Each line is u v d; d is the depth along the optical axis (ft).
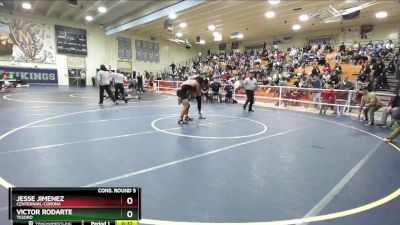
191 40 99.66
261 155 14.88
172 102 41.81
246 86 35.19
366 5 45.01
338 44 74.64
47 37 70.95
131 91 67.67
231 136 19.38
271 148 16.47
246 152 15.35
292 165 13.38
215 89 45.85
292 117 30.89
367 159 14.85
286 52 79.20
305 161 14.12
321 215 8.48
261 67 68.54
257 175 11.82
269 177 11.63
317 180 11.49
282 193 10.05
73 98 41.57
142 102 40.83
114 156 13.67
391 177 12.10
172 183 10.58
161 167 12.35
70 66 75.92
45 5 60.70
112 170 11.71
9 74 61.41
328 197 9.82
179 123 23.53
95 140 16.75
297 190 10.37
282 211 8.68
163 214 8.20
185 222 7.80
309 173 12.32
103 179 10.66
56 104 33.63
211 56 99.76
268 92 45.65
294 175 11.98
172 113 29.68
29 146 14.89
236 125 23.98
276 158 14.44
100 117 25.35
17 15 65.31
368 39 69.51
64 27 73.41
